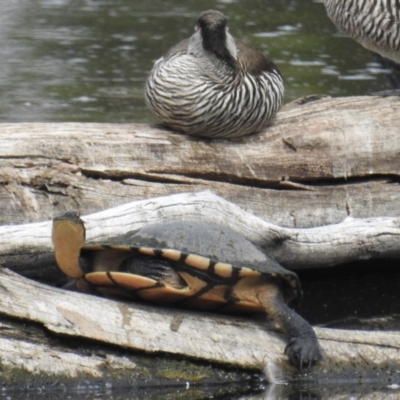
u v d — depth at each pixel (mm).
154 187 17609
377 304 18016
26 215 16734
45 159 16938
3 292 13641
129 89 28406
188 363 14055
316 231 17844
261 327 14695
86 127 17625
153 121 25297
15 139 16906
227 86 17234
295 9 40000
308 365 14289
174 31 35844
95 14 38469
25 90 27766
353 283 19000
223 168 18094
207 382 14008
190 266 14055
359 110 19219
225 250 14289
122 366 13789
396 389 14180
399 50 22328
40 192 16844
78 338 13664
